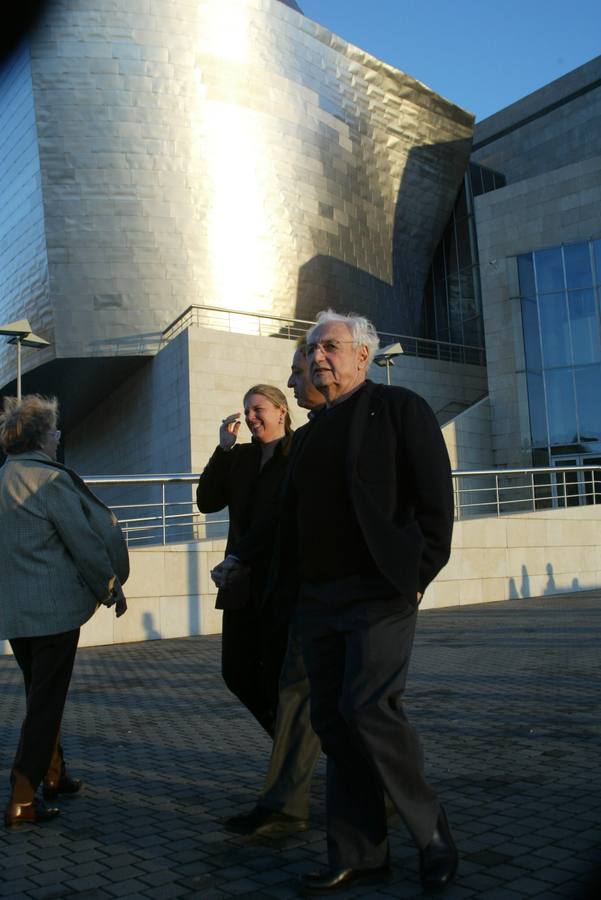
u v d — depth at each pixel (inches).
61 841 121.4
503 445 1039.0
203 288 1068.5
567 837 115.6
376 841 102.1
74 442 1451.8
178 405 943.0
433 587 533.0
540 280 1039.6
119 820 131.5
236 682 139.7
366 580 104.1
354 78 1258.0
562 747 169.9
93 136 1039.0
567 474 980.6
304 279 1165.1
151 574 421.4
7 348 1117.7
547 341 1023.0
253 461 142.9
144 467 1058.1
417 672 281.6
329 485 107.0
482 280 1084.5
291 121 1165.7
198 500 152.1
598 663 283.7
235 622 138.3
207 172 1083.3
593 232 1012.5
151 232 1051.9
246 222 1108.5
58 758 145.6
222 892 100.0
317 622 107.7
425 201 1369.3
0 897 99.7
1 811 136.7
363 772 104.2
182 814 134.2
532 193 1057.5
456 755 167.2
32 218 1051.9
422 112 1346.0
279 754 125.9
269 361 954.1
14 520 134.4
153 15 1068.5
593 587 628.7
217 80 1097.4
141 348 1036.5
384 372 1088.8
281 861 111.4
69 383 1147.3
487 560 563.2
